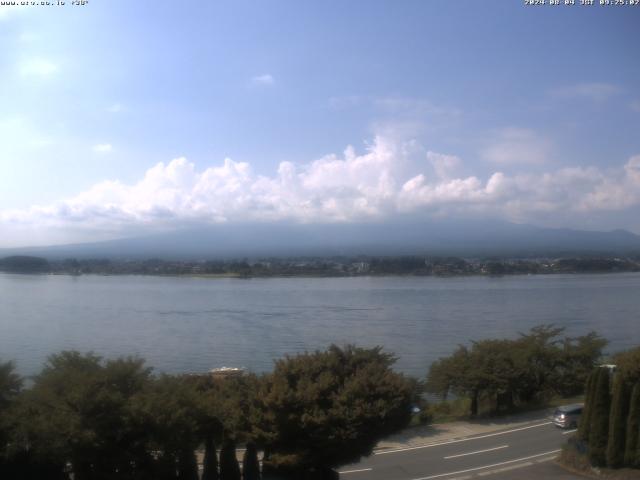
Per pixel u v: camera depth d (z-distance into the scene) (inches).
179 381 804.0
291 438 778.2
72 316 4170.8
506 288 6855.3
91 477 693.9
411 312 4399.6
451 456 1077.1
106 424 674.2
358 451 795.4
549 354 1508.4
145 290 6870.1
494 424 1310.3
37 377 769.6
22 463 699.4
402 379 856.3
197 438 759.1
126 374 745.6
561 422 1246.9
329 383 810.2
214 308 4778.5
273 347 2883.9
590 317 3978.8
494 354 1472.7
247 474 791.1
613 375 1036.5
